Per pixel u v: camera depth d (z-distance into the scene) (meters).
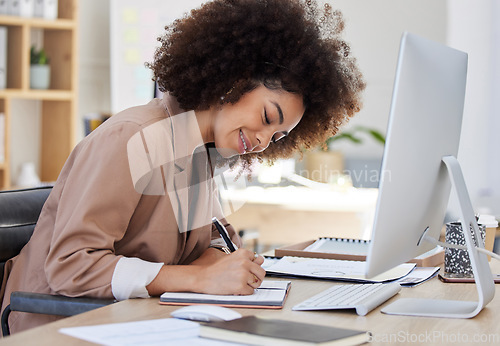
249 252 1.39
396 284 1.44
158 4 4.96
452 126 1.32
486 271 1.28
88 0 4.91
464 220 1.25
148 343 0.99
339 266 1.65
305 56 1.53
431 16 4.95
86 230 1.34
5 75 4.09
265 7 1.54
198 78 1.50
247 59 1.50
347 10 5.09
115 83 4.91
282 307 1.26
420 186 1.22
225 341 1.01
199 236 1.64
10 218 1.64
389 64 5.04
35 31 4.47
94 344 0.99
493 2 4.56
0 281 1.58
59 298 1.34
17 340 1.01
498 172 4.54
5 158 4.05
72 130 4.34
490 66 4.57
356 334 1.02
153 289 1.33
